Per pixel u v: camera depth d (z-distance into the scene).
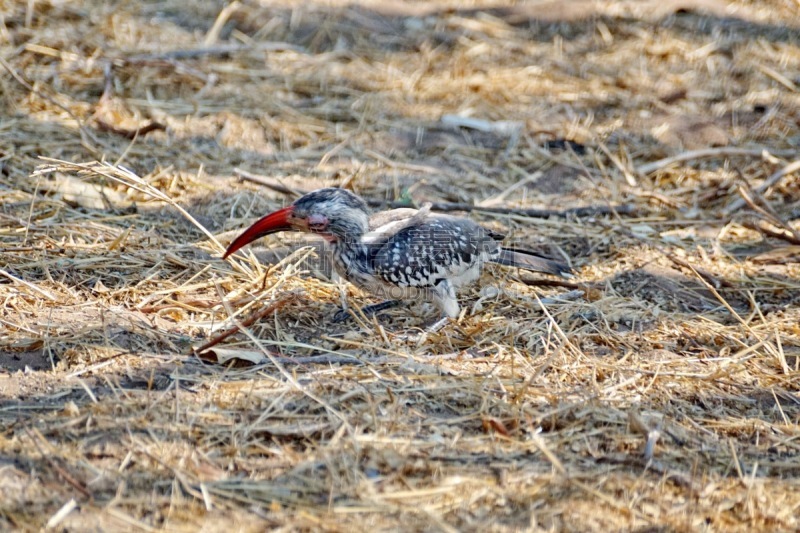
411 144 17.11
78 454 8.55
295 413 9.35
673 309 12.60
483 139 17.44
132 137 16.19
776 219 14.55
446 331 11.52
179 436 8.90
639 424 9.38
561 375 10.54
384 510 8.09
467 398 9.84
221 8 21.00
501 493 8.38
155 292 11.80
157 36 19.52
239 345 10.70
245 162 15.98
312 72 19.12
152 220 13.92
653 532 8.07
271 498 8.19
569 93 18.95
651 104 18.61
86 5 20.05
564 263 13.44
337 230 11.58
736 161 16.81
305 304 12.04
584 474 8.73
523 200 15.66
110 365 10.06
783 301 12.92
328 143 16.88
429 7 22.23
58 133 15.93
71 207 13.99
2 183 14.23
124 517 7.85
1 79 17.02
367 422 9.27
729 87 19.27
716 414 10.05
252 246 13.42
